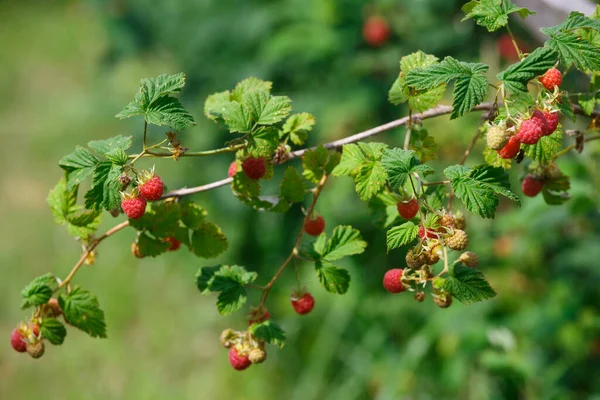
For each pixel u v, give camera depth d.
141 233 1.28
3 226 3.35
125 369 2.56
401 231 1.19
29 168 3.75
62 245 3.17
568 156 1.64
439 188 1.26
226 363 2.49
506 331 1.75
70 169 1.21
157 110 1.20
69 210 1.28
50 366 2.59
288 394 2.33
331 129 2.11
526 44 1.73
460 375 1.84
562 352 1.81
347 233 1.28
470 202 1.18
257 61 2.30
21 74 4.62
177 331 2.68
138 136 2.57
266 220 2.42
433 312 2.07
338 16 2.14
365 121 2.13
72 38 4.94
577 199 1.60
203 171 2.50
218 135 2.38
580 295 1.76
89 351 2.63
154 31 2.81
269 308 2.47
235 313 2.65
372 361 2.13
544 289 1.82
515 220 1.73
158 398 2.43
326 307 2.33
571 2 1.35
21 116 4.18
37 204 3.49
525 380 1.72
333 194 2.12
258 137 1.23
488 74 1.84
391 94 1.27
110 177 1.20
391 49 2.07
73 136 3.87
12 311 2.85
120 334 2.71
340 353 2.25
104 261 3.01
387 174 1.20
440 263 1.71
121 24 2.83
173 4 2.63
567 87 1.45
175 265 2.94
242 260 2.58
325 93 2.19
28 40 5.04
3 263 3.09
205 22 2.44
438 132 1.86
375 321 2.21
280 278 2.43
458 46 1.95
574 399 1.75
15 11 5.45
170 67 3.26
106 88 3.40
